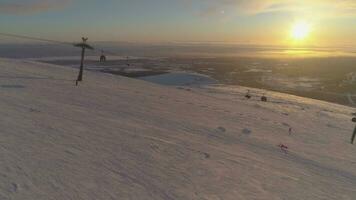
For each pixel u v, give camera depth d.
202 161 15.48
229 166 15.54
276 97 69.25
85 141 15.14
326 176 17.67
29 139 13.95
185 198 11.24
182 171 13.68
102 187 10.90
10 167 10.98
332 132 34.38
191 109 32.00
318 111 54.50
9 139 13.45
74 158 12.84
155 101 32.81
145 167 13.34
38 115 18.17
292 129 31.34
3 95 22.12
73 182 10.83
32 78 33.44
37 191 9.83
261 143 22.56
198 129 22.86
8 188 9.64
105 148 14.70
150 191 11.30
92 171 12.01
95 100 26.89
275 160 18.67
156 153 15.35
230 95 64.69
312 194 14.11
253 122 30.98
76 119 18.95
